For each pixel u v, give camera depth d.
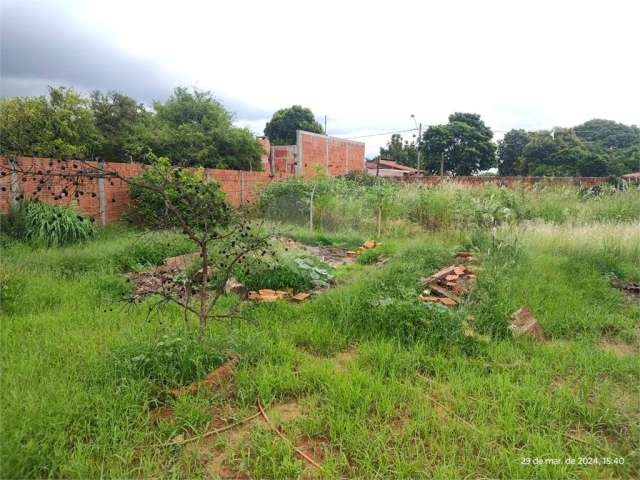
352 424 2.64
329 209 11.45
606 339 4.36
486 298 4.55
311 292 5.56
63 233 7.93
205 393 2.96
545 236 8.08
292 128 39.47
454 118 37.72
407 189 12.60
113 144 20.75
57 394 2.77
